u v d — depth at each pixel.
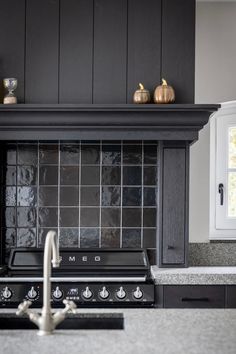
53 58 3.75
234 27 4.29
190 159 4.25
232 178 4.31
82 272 3.75
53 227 4.06
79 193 4.07
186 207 3.82
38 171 4.07
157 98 3.63
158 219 3.84
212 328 2.10
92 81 3.75
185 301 3.55
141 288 3.48
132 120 3.61
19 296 3.45
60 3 3.76
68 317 2.32
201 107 3.55
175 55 3.77
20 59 3.75
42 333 2.02
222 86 4.29
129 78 3.75
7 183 4.06
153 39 3.76
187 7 3.77
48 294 2.02
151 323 2.18
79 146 4.08
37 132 3.70
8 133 3.69
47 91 3.74
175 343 1.89
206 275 3.56
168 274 3.56
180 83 3.76
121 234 4.07
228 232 4.29
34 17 3.75
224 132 4.31
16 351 1.80
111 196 4.08
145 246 4.07
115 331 2.07
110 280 3.51
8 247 4.04
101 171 4.09
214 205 4.31
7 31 3.75
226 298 3.56
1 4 3.75
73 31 3.75
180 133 3.70
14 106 3.54
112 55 3.75
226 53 4.29
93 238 4.07
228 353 1.78
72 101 3.74
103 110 3.56
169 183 3.81
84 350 1.81
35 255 3.88
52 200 4.07
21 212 4.05
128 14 3.76
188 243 3.84
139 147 4.10
